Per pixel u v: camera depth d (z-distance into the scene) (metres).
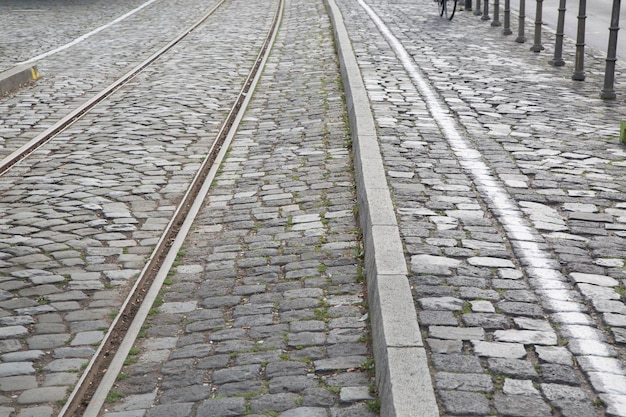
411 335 4.67
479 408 4.09
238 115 12.40
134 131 11.56
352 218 7.59
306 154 9.98
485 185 7.83
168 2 31.73
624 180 7.98
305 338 5.30
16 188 9.05
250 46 19.72
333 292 5.99
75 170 9.68
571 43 17.73
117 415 4.65
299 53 18.31
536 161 8.64
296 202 8.20
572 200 7.39
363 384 4.68
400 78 13.48
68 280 6.59
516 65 14.92
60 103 13.70
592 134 9.80
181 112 12.77
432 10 25.06
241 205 8.25
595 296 5.37
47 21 25.97
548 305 5.27
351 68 14.14
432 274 5.75
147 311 5.95
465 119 10.59
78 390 4.98
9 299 6.23
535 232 6.59
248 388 4.76
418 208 7.16
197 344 5.41
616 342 4.77
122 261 7.02
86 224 7.87
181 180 9.32
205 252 7.06
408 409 3.95
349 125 11.21
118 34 22.47
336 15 22.80
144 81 15.45
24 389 5.02
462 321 5.05
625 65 14.88
